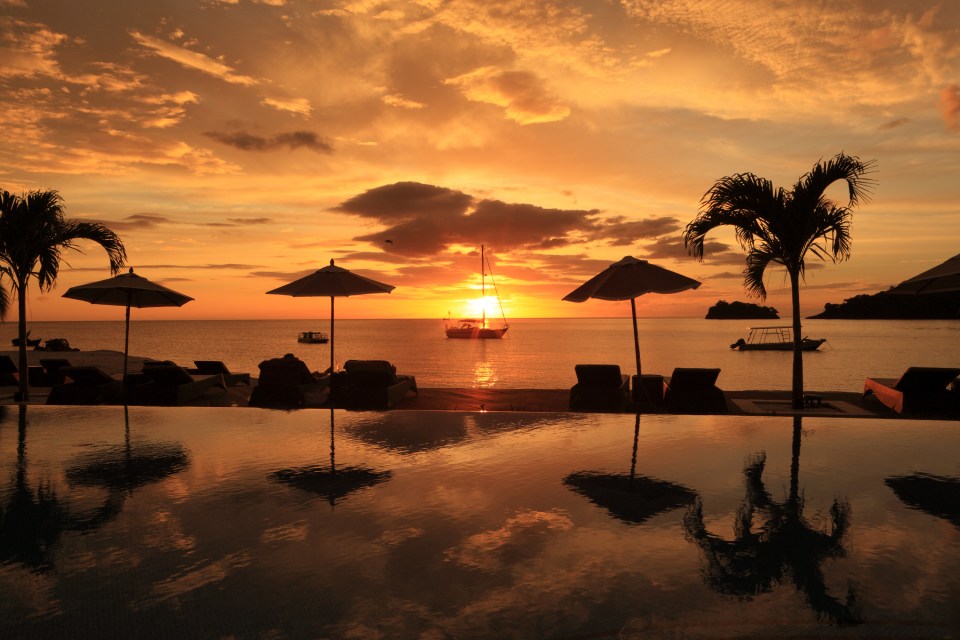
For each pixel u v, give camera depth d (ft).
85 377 32.94
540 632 8.20
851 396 34.65
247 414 25.79
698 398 28.73
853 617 8.56
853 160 29.63
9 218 32.07
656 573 10.03
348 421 23.99
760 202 30.63
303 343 298.97
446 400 33.42
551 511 13.23
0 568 10.30
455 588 9.52
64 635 8.14
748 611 8.77
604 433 21.47
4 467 17.12
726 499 14.08
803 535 11.74
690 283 29.50
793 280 30.96
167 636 8.10
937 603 8.98
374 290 34.88
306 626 8.36
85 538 11.68
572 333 491.72
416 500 14.01
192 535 11.82
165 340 332.80
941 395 27.45
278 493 14.57
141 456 18.42
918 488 14.92
